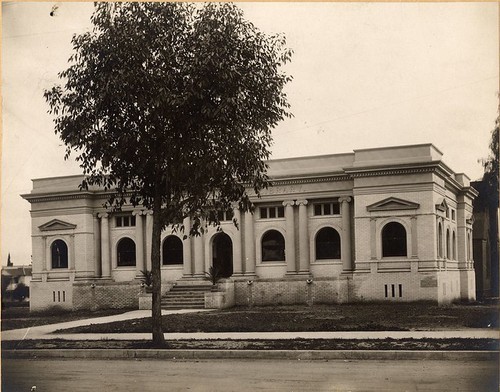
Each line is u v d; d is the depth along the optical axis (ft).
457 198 148.46
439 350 57.31
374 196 126.00
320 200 136.46
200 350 62.28
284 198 137.49
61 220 147.84
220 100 66.69
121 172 72.59
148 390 45.83
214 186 70.03
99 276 149.07
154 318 68.33
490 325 81.10
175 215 69.00
